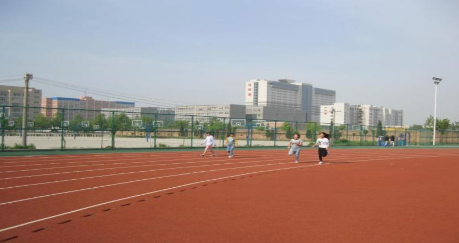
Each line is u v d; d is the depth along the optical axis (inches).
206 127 1676.9
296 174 708.7
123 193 475.5
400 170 808.9
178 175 662.5
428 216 365.7
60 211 372.5
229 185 555.5
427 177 682.8
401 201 442.3
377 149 1894.7
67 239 282.7
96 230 307.1
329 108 7263.8
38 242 274.8
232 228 316.8
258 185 559.2
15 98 4766.2
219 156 1142.3
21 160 888.3
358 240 286.2
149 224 327.3
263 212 377.4
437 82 2586.1
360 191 512.7
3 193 466.0
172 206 401.7
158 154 1167.6
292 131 2166.6
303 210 388.2
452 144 2888.8
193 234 298.4
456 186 568.4
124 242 276.8
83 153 1151.0
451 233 307.3
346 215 367.2
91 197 446.0
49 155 1045.2
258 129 1914.4
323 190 518.0
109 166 788.6
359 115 7460.6
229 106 5270.7
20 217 346.6
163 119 1573.6
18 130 1248.8
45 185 530.0
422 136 2719.0
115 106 6486.2
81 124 1315.2
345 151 1643.7
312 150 1658.5
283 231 309.0
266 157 1141.7
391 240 286.8
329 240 285.3
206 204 414.0
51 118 1307.8
